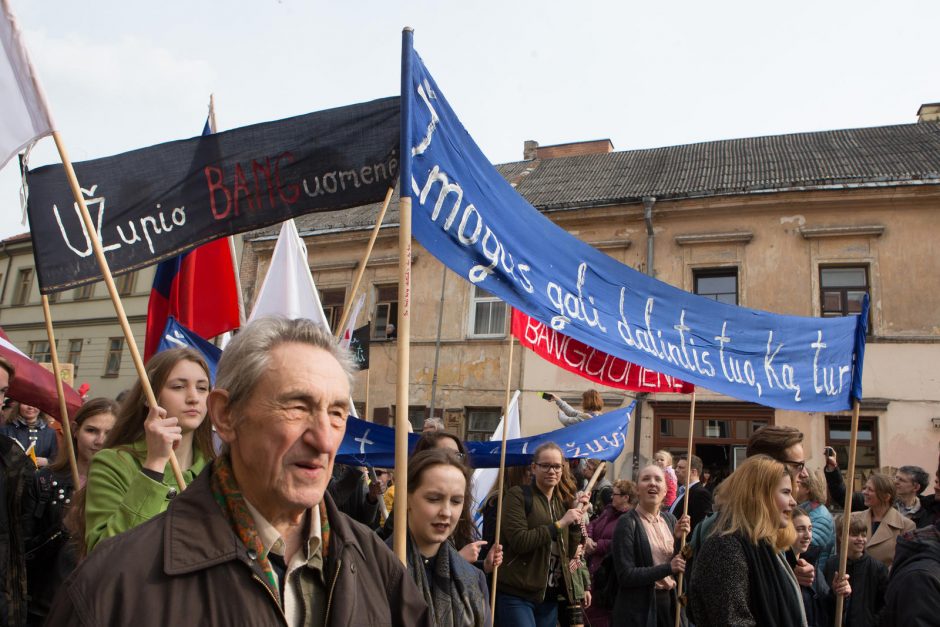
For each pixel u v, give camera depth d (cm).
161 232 345
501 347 1839
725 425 1620
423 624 181
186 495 157
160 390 281
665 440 1650
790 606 317
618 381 567
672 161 2044
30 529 329
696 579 323
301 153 351
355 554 173
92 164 338
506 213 379
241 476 161
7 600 302
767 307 1641
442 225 338
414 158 325
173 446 260
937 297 1550
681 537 521
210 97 409
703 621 320
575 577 495
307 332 168
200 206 351
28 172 311
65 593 141
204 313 465
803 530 424
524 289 381
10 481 315
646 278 465
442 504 309
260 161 354
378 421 1927
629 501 625
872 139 1933
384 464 463
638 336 450
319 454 159
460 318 1897
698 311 483
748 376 490
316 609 163
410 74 324
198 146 356
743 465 338
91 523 243
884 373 1545
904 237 1588
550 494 501
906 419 1512
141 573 142
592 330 421
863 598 460
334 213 2231
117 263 335
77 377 2722
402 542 266
